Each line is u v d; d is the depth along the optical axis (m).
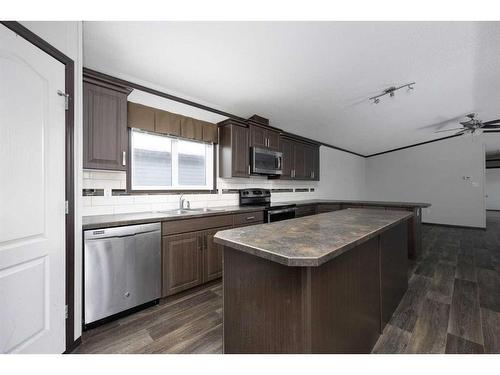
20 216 1.20
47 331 1.36
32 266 1.28
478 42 2.15
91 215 2.23
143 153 2.70
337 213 2.32
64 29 1.48
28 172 1.25
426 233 5.38
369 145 6.29
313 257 0.90
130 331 1.74
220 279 2.69
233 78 2.56
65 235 1.49
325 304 1.11
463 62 2.50
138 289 1.97
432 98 3.46
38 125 1.30
